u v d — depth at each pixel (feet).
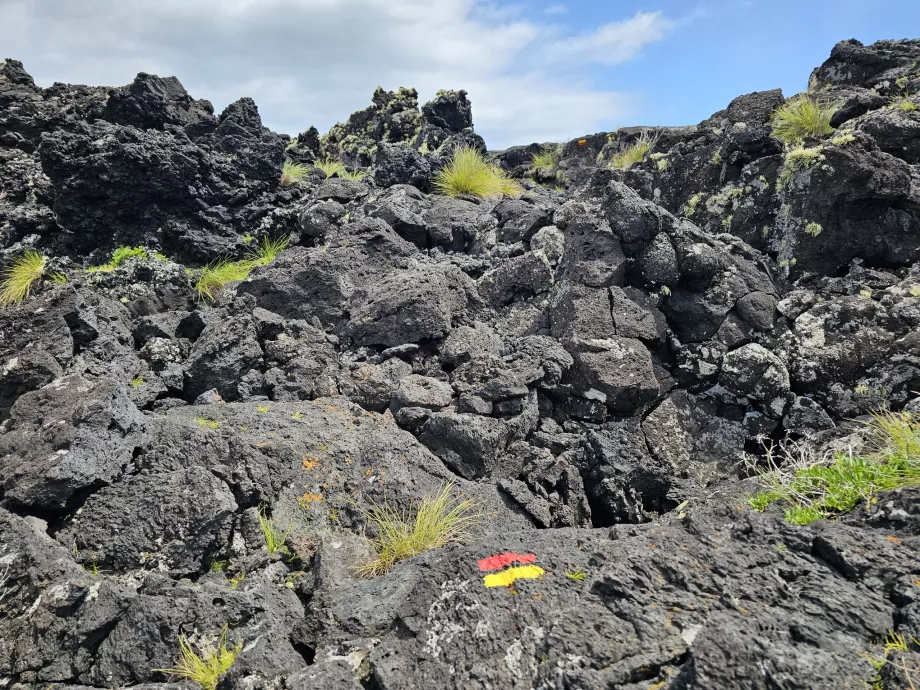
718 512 11.37
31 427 15.06
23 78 32.12
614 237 22.03
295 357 20.48
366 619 10.53
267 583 12.23
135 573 12.90
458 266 25.96
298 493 14.89
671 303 22.16
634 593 9.10
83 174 27.66
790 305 21.29
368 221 27.22
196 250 29.30
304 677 9.27
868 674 7.59
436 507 14.61
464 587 10.17
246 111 33.06
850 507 12.00
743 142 26.73
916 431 13.64
